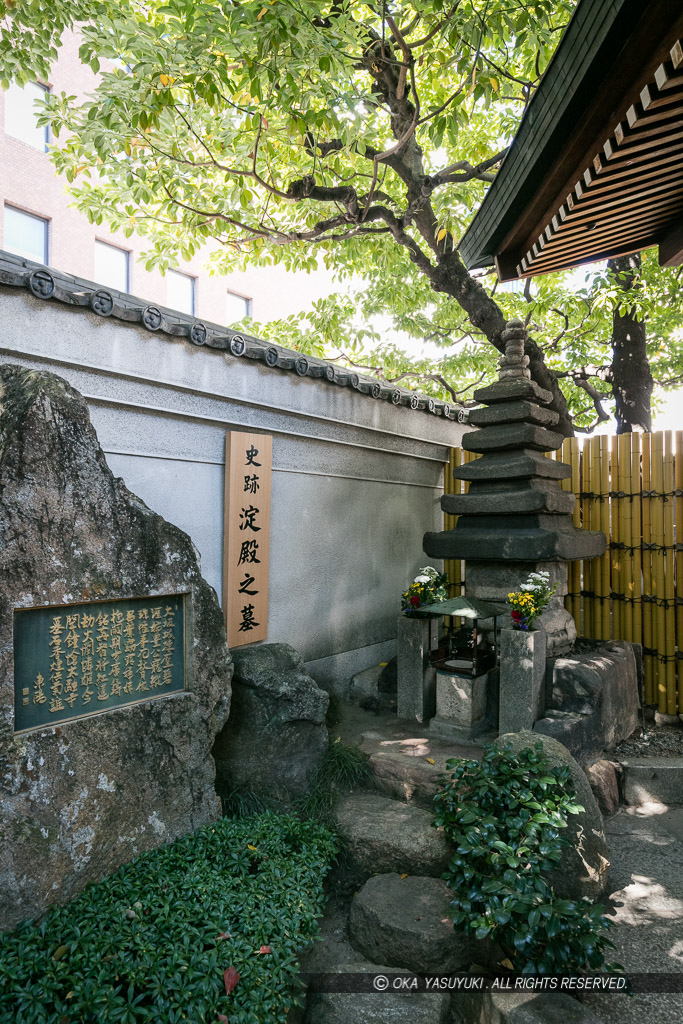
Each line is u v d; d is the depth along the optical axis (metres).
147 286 14.82
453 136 5.61
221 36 4.61
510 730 5.17
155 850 3.76
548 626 5.86
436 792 4.57
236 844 3.90
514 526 5.88
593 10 2.83
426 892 3.91
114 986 2.80
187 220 7.55
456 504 6.15
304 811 4.57
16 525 3.22
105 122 5.37
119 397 4.44
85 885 3.39
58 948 2.90
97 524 3.62
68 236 13.22
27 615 3.28
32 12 5.55
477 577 6.34
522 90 6.72
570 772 4.23
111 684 3.69
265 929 3.27
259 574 5.51
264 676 4.70
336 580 6.67
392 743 5.31
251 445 5.41
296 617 6.11
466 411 8.74
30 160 12.54
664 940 3.71
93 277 13.80
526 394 5.93
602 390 12.66
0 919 3.01
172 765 3.93
